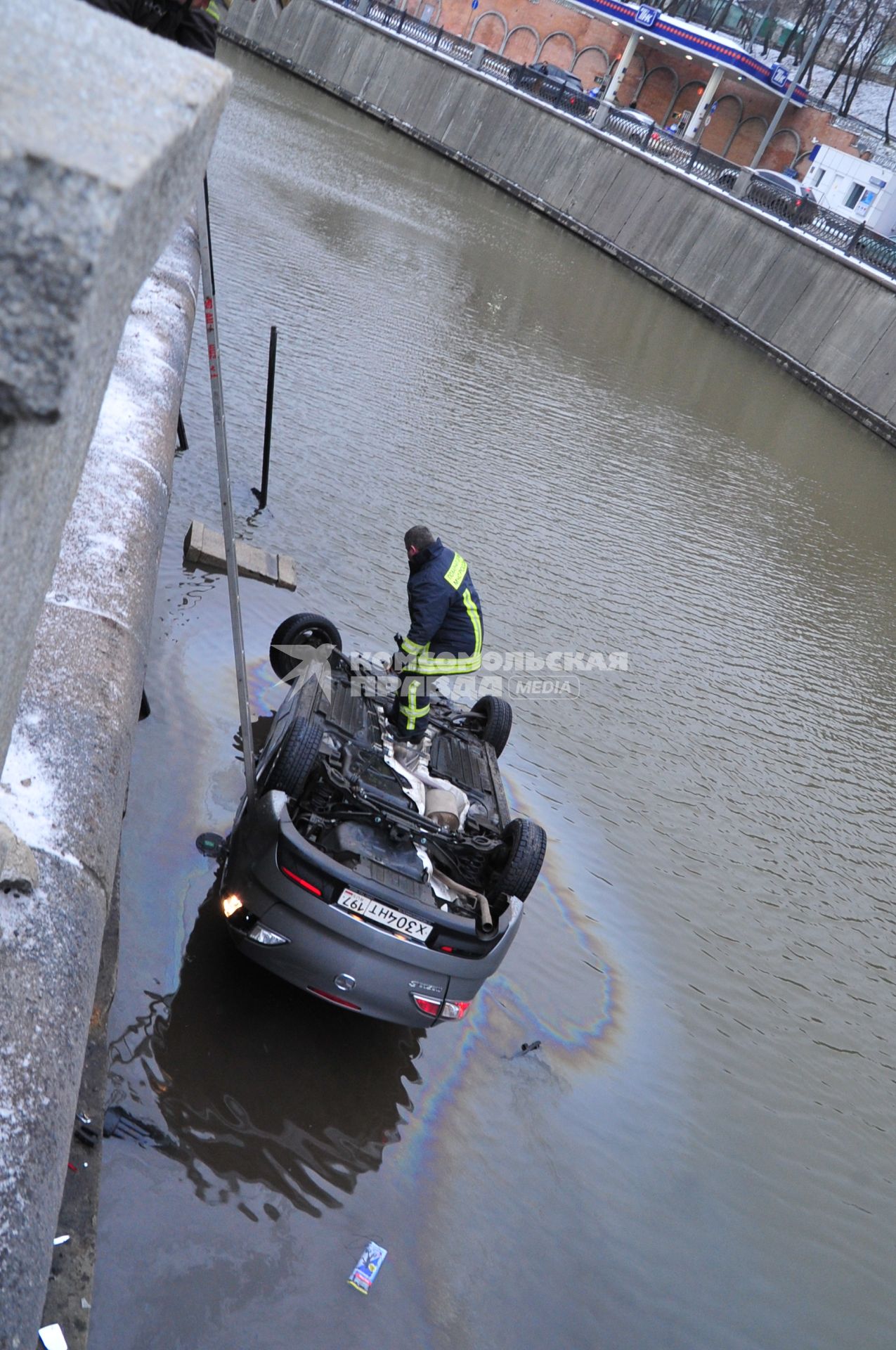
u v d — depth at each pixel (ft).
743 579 46.57
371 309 63.52
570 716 29.32
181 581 25.84
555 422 57.82
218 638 24.03
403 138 172.35
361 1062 15.14
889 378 96.58
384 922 14.34
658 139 142.51
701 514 53.01
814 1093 18.89
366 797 15.83
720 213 124.67
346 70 184.34
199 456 34.42
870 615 48.55
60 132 2.13
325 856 14.21
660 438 63.82
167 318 20.39
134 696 9.25
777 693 36.70
